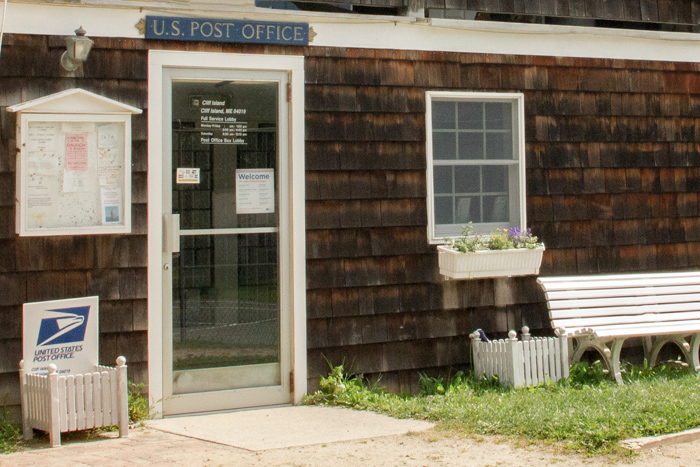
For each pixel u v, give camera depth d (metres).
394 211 6.58
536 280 6.85
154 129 5.93
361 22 6.50
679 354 7.59
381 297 6.54
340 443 5.09
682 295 7.18
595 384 6.54
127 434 5.34
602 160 7.26
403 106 6.62
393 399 6.15
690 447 4.88
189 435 5.38
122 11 5.87
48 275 5.67
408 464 4.61
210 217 6.12
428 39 6.71
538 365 6.41
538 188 7.04
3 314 5.57
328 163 6.39
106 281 5.80
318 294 6.37
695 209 7.61
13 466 4.53
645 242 7.40
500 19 7.28
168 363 5.97
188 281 6.05
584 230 7.18
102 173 5.75
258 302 6.27
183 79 6.05
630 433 4.99
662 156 7.49
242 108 6.22
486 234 6.88
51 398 5.05
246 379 6.23
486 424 5.29
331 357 6.41
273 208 6.30
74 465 4.54
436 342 6.71
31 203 5.59
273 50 6.26
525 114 7.00
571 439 4.96
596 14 7.33
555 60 7.12
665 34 7.47
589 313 6.84
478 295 6.84
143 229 5.88
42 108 5.57
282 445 5.06
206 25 6.06
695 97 7.64
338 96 6.43
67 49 5.59
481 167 6.99
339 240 6.42
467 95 6.80
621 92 7.35
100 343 5.78
